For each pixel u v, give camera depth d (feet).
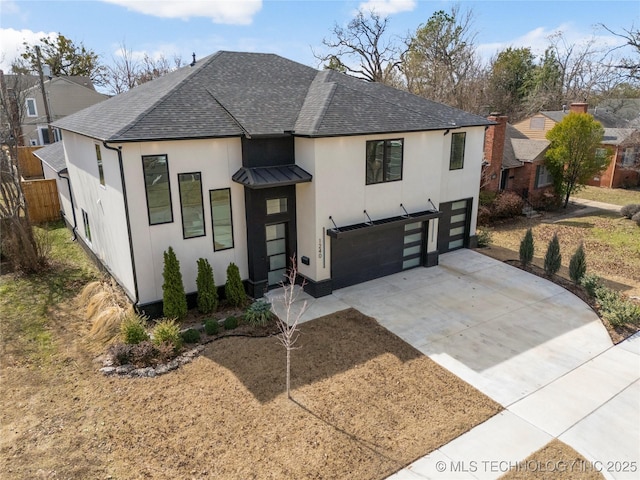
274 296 45.32
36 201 70.95
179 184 39.11
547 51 169.17
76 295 45.75
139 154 36.50
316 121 41.78
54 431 26.53
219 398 29.45
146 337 35.37
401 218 48.42
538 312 42.57
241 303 42.60
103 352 35.06
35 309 42.50
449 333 38.52
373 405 29.09
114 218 41.04
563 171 87.51
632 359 35.12
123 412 28.17
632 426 27.76
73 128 47.75
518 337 38.06
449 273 52.19
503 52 166.09
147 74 164.04
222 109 43.04
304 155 42.57
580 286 48.24
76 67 171.94
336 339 37.14
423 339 37.50
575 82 164.25
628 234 70.79
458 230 60.49
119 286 44.09
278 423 27.22
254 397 29.58
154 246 39.11
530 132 117.19
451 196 57.31
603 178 110.42
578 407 29.45
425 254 53.57
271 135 41.19
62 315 41.47
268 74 52.24
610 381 32.27
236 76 49.47
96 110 52.80
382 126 44.39
